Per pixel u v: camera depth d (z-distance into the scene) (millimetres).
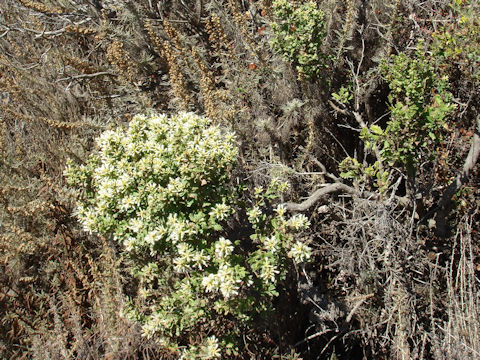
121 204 2045
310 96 2719
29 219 2879
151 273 2219
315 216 2799
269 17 2898
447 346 2285
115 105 3379
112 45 3104
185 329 2246
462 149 2578
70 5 3580
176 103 3115
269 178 2699
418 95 2146
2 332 2555
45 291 2838
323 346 2789
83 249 2857
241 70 2895
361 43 2990
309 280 2697
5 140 3104
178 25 3428
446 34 2326
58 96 3418
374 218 2393
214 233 2383
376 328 2602
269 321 2410
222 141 2076
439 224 2600
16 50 3578
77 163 3043
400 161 2355
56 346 2447
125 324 2443
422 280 2590
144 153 2090
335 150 2963
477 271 2592
